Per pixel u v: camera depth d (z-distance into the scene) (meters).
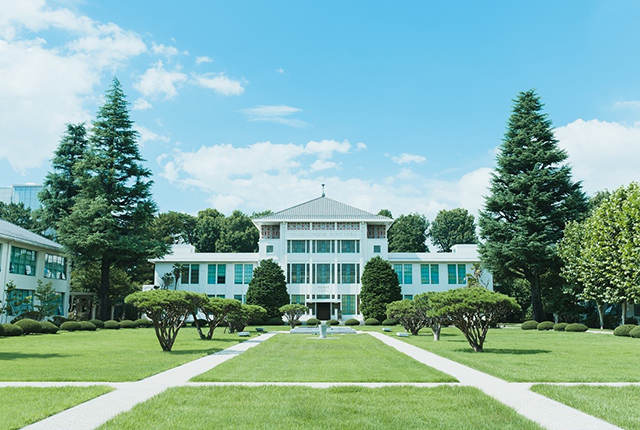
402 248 79.44
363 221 54.06
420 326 33.69
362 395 10.67
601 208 36.16
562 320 49.75
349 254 53.78
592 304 49.50
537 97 47.47
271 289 48.88
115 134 46.09
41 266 43.66
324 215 54.53
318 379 12.92
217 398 10.27
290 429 7.92
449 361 17.33
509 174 47.09
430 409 9.35
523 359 17.86
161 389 11.50
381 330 38.81
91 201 43.56
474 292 21.25
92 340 27.44
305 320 51.38
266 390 11.18
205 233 80.25
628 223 32.88
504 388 11.70
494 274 48.06
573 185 45.69
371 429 7.94
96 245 42.16
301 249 54.00
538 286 45.38
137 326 42.41
